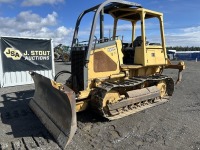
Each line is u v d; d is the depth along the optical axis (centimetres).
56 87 471
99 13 567
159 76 726
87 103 576
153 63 677
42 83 586
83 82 569
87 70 563
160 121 569
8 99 817
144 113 626
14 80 1104
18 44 1105
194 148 427
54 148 425
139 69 702
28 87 1055
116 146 439
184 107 693
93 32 552
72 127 436
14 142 453
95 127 534
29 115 627
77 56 597
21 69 1122
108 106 560
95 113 616
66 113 454
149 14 689
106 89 540
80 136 484
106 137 480
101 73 595
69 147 432
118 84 577
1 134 497
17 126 544
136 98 621
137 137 478
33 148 423
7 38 1069
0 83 1062
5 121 581
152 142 454
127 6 631
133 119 581
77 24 640
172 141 457
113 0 571
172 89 777
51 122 515
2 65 1062
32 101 694
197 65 2544
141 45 645
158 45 715
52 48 1223
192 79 1300
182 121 569
